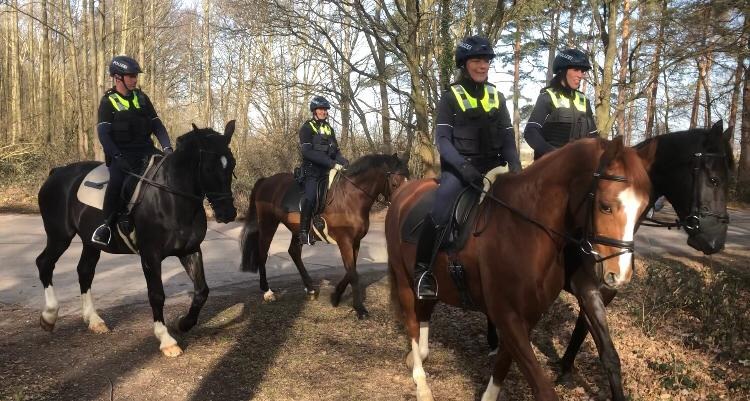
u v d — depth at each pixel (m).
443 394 4.13
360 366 4.64
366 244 10.88
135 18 21.72
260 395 4.08
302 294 7.05
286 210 6.82
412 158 15.95
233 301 6.66
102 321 5.50
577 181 2.82
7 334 5.33
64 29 20.50
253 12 12.91
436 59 13.30
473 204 3.36
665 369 4.35
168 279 7.82
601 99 11.88
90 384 4.20
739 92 20.78
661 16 13.48
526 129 4.30
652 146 3.77
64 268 8.13
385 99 17.25
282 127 19.52
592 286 3.29
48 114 21.33
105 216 5.07
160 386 4.19
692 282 6.43
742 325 5.34
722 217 3.79
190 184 4.91
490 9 12.93
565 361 4.30
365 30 12.46
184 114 33.16
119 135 5.24
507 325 3.04
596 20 13.42
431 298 3.74
